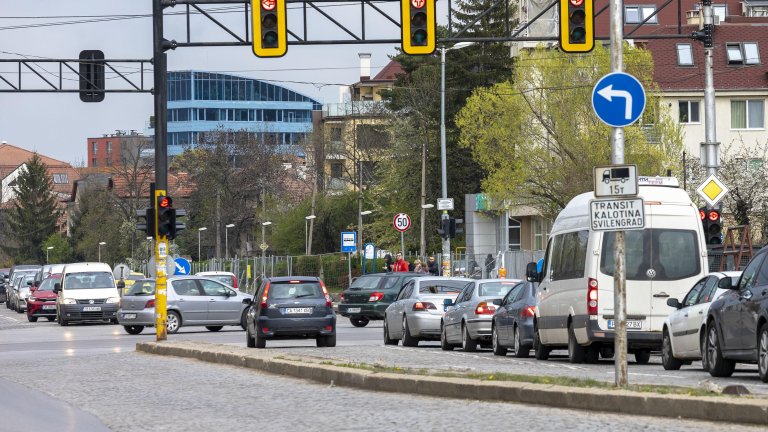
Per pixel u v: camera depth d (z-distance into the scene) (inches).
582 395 1104.8
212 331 3420.3
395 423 1054.4
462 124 4896.7
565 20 2117.4
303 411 1186.6
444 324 2454.5
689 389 1128.8
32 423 1137.4
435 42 2133.4
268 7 2165.4
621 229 1155.9
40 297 4520.2
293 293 2427.4
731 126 6127.0
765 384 1379.2
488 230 6565.0
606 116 1206.9
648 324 1833.2
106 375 1744.6
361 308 3572.8
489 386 1215.6
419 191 7258.9
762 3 7490.2
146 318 3284.9
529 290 2135.8
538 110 4795.8
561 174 4739.2
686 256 1847.9
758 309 1418.6
